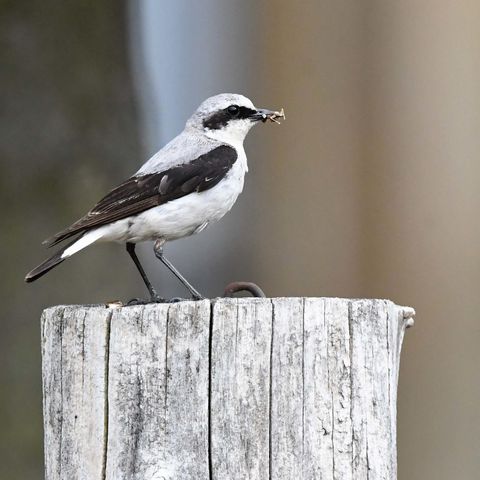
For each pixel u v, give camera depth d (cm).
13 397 1284
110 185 1349
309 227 1870
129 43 1398
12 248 1296
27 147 1312
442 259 1798
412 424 1738
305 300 692
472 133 1797
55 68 1333
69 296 1310
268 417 683
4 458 1277
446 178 1803
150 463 687
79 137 1335
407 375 1762
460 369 1761
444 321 1783
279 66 1877
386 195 1827
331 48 1856
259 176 1892
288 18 1870
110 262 1338
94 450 702
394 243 1819
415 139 1817
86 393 707
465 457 1722
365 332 691
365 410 687
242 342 686
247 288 834
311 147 1866
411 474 1728
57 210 1315
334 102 1856
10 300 1289
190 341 690
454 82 1803
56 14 1338
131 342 697
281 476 680
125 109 1378
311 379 686
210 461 683
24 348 1291
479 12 1798
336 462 682
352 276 1847
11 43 1320
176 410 688
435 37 1806
